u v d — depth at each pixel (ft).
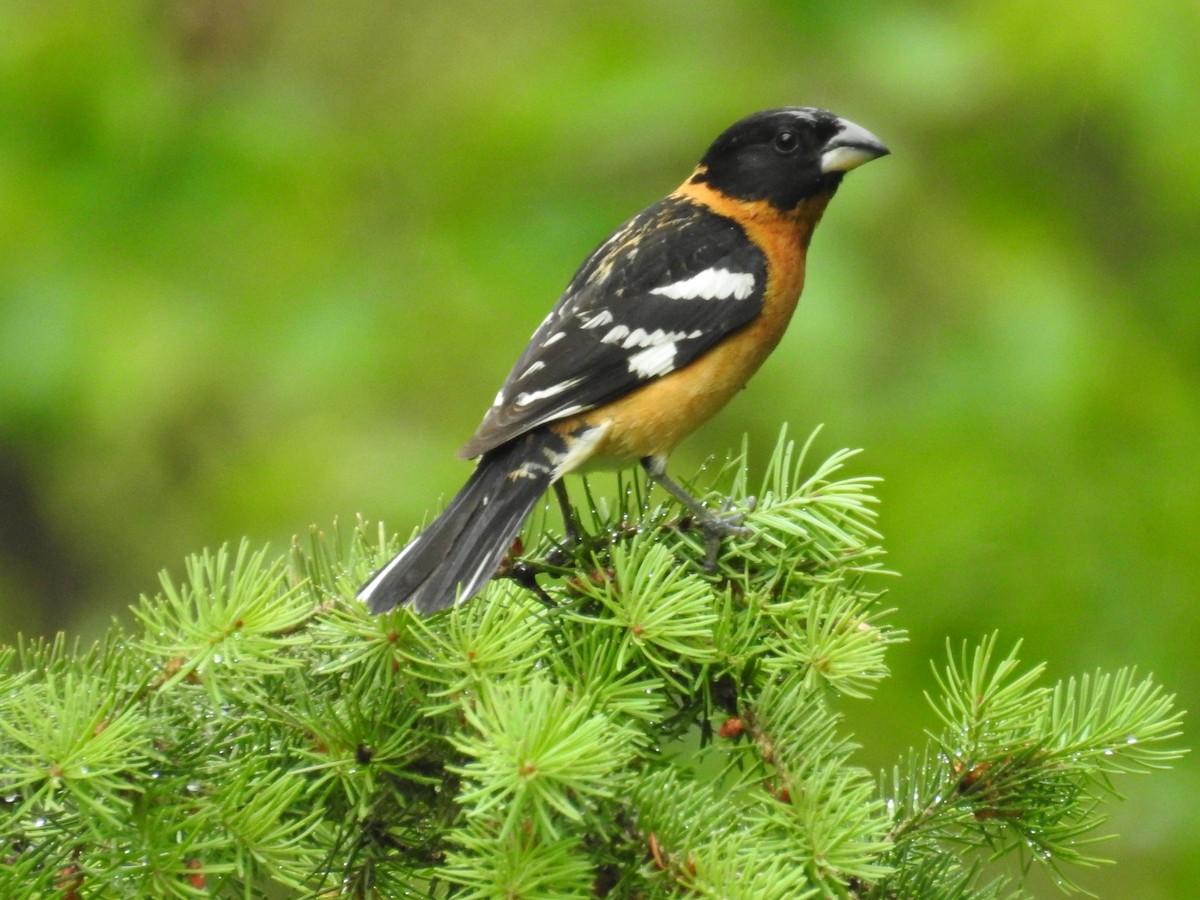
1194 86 44.60
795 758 16.87
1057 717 17.31
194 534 46.26
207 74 50.16
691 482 20.39
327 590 18.88
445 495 42.50
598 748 14.16
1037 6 45.68
